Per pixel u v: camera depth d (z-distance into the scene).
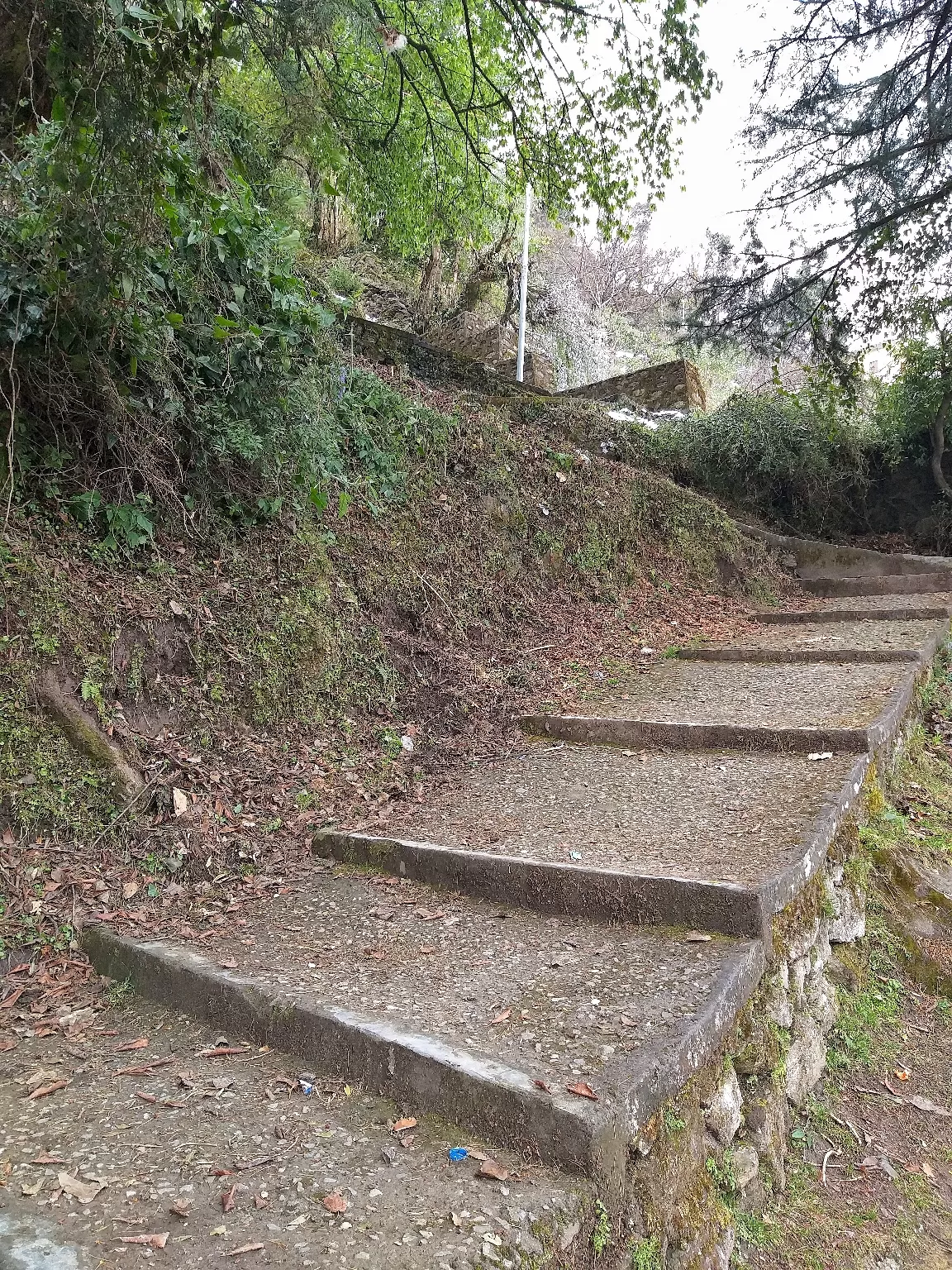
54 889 2.90
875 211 6.97
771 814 3.26
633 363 21.16
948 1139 2.62
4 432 3.33
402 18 5.64
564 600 6.35
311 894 3.19
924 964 3.28
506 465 6.44
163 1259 1.48
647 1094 1.87
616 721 4.53
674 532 7.64
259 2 2.94
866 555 8.49
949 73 6.30
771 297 7.79
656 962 2.42
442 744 4.52
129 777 3.26
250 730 3.87
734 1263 2.04
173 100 2.61
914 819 3.86
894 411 9.67
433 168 7.45
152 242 3.01
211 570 4.00
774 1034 2.45
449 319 13.66
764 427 9.45
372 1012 2.23
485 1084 1.86
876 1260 2.17
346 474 5.05
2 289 3.11
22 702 3.08
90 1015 2.54
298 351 4.37
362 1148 1.84
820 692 4.69
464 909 2.98
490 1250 1.49
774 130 6.96
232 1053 2.29
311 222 11.39
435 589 5.23
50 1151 1.84
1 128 3.47
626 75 5.54
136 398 3.74
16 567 3.21
